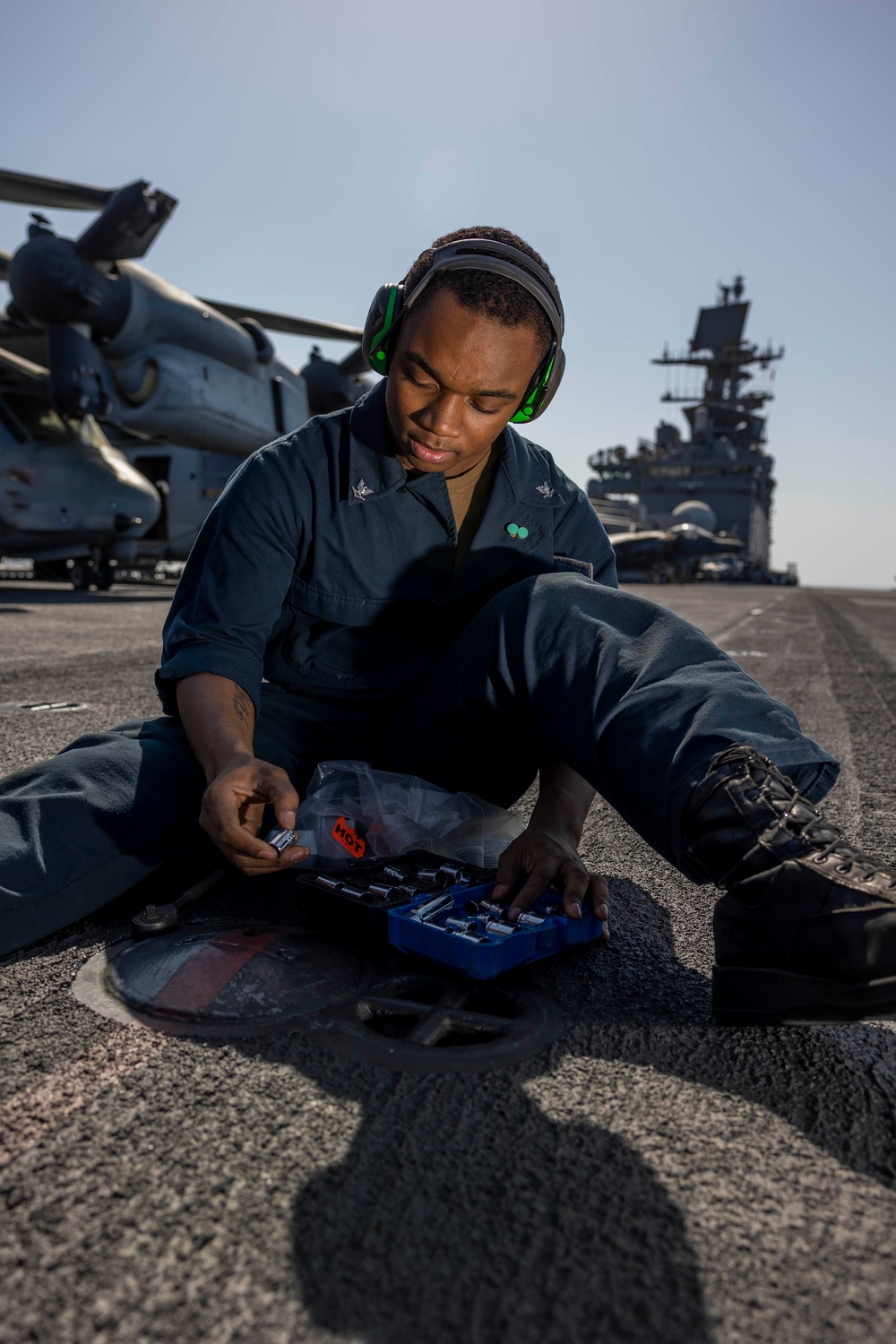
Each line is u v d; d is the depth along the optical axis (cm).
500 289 109
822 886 93
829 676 595
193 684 129
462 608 154
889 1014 94
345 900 127
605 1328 63
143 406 1420
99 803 130
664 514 7775
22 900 123
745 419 8131
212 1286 66
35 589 1714
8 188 1270
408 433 122
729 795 99
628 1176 80
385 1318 63
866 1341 62
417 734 149
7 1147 82
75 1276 66
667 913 155
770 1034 109
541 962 129
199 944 124
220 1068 96
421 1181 78
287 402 1698
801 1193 79
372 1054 100
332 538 141
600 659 117
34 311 1277
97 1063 97
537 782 269
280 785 110
